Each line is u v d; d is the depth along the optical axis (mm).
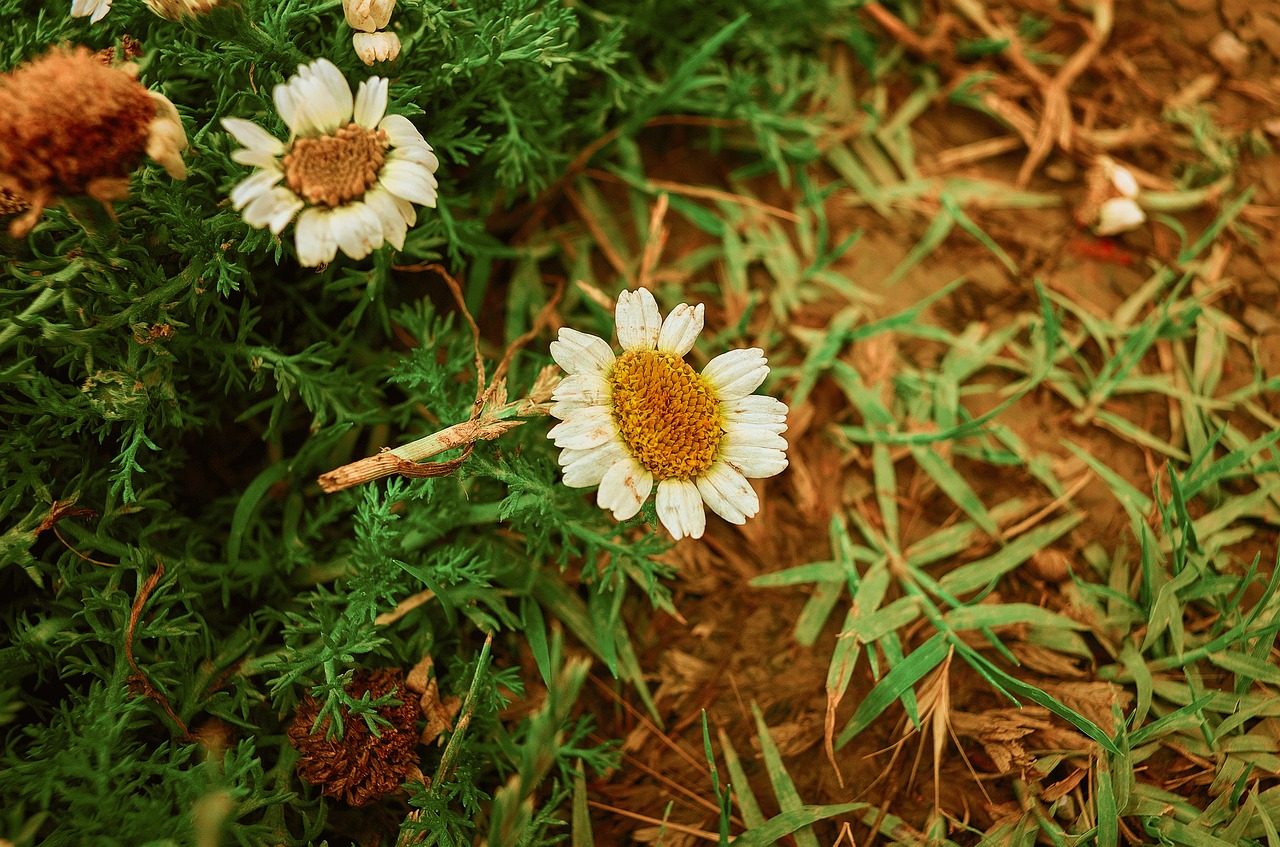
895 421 315
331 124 240
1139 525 294
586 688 291
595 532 284
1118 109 346
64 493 264
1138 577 295
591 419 247
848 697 290
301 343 294
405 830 256
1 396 268
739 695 291
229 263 261
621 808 282
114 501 266
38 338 258
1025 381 320
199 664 269
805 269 329
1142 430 315
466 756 269
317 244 238
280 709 265
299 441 301
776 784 279
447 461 258
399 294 310
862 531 305
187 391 276
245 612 284
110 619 266
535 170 318
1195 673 286
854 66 348
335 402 281
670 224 333
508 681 273
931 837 275
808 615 295
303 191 238
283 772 263
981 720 284
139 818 241
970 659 279
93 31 272
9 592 270
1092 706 283
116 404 257
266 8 259
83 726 250
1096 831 271
